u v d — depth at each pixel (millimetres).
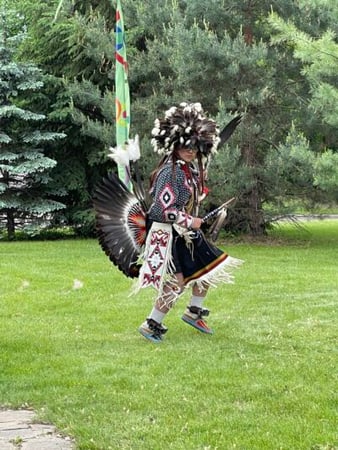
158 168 6398
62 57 17656
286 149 13656
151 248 6312
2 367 5691
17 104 17578
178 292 6426
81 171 17578
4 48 16688
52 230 18859
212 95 14344
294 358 5863
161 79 14641
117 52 11594
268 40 15023
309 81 13500
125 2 15641
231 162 13227
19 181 17188
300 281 9781
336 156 12102
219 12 14578
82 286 9391
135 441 4211
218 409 4703
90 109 17234
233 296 8602
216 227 6566
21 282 9766
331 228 19438
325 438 4207
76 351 6160
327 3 12805
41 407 4832
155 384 5211
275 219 15664
